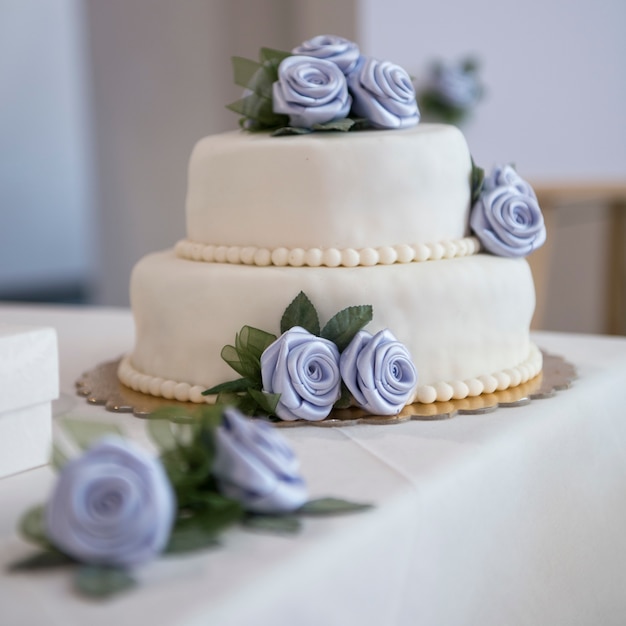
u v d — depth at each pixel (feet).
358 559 2.21
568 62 8.27
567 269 8.18
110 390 3.08
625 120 8.57
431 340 2.89
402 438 2.68
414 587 2.35
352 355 2.77
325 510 2.28
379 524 2.27
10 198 14.51
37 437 2.55
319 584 2.13
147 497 2.04
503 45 8.04
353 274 2.84
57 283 15.11
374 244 2.91
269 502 2.20
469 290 2.93
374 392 2.74
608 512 3.02
